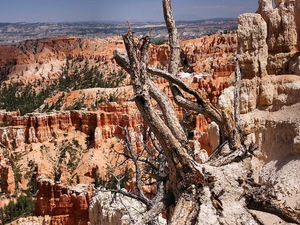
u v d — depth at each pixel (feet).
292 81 60.44
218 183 25.57
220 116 29.40
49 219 156.46
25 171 270.67
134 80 25.38
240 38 63.16
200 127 197.36
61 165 268.62
